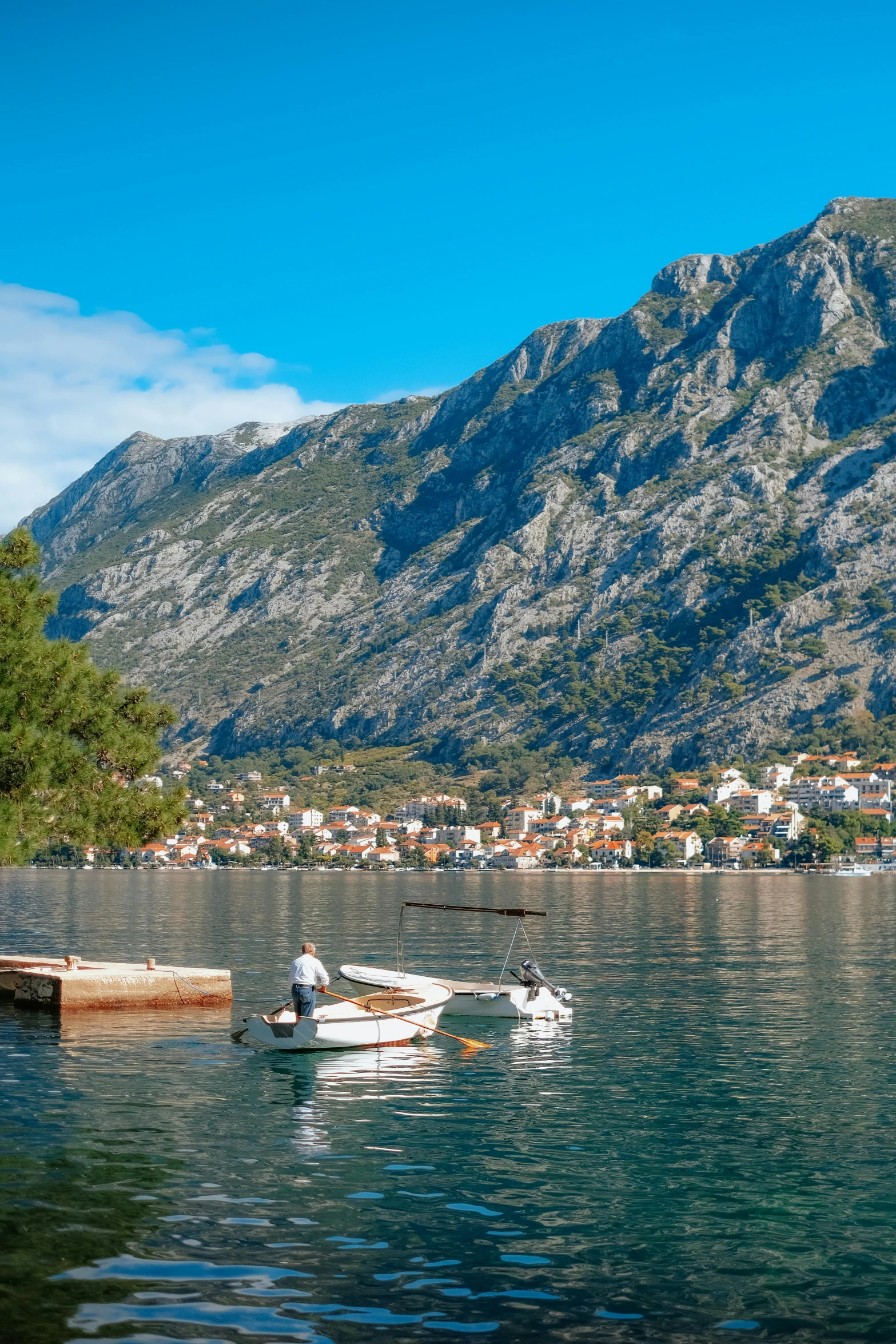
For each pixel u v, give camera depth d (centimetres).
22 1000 4394
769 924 11475
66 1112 2658
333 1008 3778
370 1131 2548
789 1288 1656
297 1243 1786
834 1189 2142
